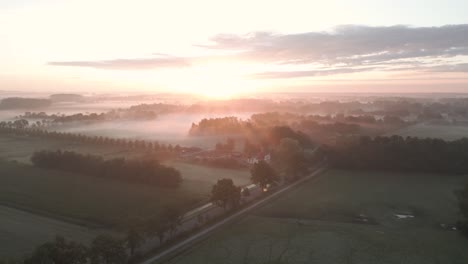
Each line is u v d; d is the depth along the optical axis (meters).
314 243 78.56
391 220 92.38
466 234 83.12
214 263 69.25
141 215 92.19
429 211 98.06
